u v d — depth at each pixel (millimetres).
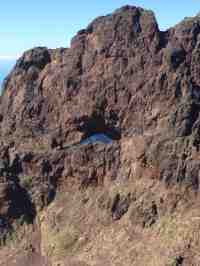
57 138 151875
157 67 150500
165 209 125500
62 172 145500
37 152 149875
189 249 113812
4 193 144625
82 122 151500
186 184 126375
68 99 155875
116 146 141500
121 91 151875
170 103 144500
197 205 122562
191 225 117938
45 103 158750
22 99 162000
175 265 111500
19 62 169250
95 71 156250
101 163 140375
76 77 157500
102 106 152125
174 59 149625
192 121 137625
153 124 144125
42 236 137875
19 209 143875
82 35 163125
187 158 129000
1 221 141875
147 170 133125
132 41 155750
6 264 132875
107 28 159625
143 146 135750
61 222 137625
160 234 121188
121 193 133250
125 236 125812
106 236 128625
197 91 145875
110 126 150750
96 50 158500
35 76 164375
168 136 135625
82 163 142750
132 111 149250
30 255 133875
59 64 162125
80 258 126625
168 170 129625
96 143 143750
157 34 154125
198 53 150625
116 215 131250
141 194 130375
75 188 142750
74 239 132125
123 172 136875
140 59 153125
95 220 133375
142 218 126688
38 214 143125
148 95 148250
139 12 159750
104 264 121750
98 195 137375
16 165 150625
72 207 139125
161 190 128750
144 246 120688
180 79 146750
